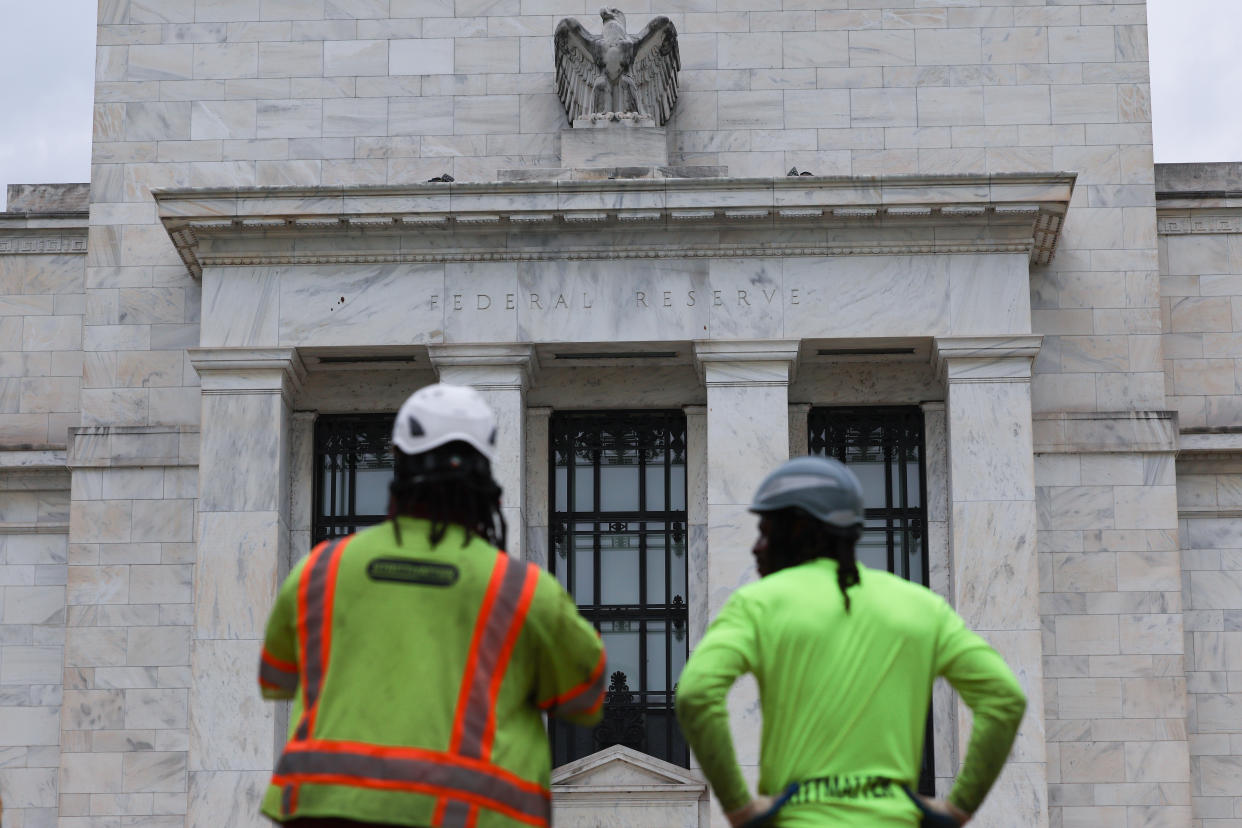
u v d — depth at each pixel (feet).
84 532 100.17
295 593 25.45
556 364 100.07
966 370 94.43
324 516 100.89
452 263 96.78
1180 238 104.22
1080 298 100.58
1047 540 97.50
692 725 25.59
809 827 25.26
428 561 25.08
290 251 96.89
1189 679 99.35
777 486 27.58
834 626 26.30
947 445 98.07
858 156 102.89
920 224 95.35
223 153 104.42
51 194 110.52
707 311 95.61
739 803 25.62
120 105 105.09
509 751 24.44
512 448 95.14
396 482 25.80
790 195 94.53
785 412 94.58
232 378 96.17
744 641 26.14
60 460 104.12
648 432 101.71
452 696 24.35
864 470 100.53
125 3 106.01
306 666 24.99
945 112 103.14
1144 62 103.09
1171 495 97.86
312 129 104.47
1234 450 100.48
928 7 104.17
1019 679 90.84
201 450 95.35
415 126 104.37
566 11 105.40
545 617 25.18
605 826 93.71
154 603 99.25
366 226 96.02
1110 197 101.65
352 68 105.09
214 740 92.12
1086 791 94.63
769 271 96.02
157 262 103.45
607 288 96.22
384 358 98.84
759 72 103.96
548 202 95.14
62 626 103.81
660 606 99.55
